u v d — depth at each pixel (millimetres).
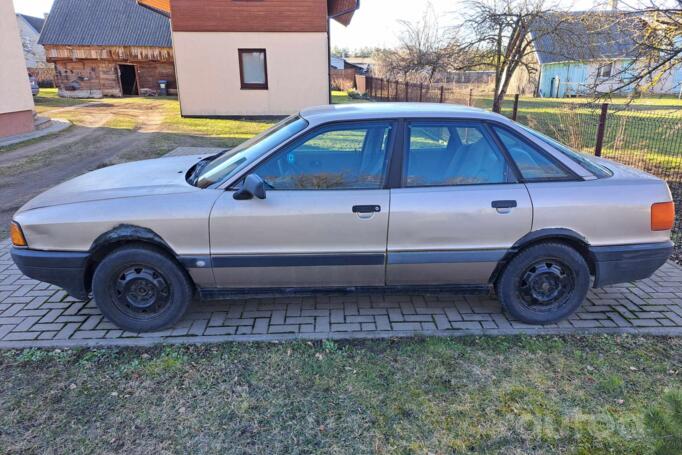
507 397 2959
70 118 19156
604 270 3646
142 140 13961
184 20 18562
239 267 3520
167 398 2943
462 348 3459
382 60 35344
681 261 5074
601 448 2576
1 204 7555
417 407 2869
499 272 3713
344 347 3473
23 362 3277
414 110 3719
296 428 2707
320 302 4164
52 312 3955
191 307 4066
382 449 2557
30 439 2615
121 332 3652
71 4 32406
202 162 4426
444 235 3520
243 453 2531
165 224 3408
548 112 20094
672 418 1792
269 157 3549
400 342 3537
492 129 3629
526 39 15898
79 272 3486
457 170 3594
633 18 8367
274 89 19578
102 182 3859
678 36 8367
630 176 3738
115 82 31359
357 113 3678
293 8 18719
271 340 3543
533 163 3623
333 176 3543
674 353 3408
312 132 3584
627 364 3277
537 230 3543
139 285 3570
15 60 14125
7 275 4660
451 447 2574
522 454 2535
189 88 19391
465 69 16969
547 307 3756
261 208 3424
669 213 3629
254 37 18906
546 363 3291
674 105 21781
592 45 14242
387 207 3461
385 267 3596
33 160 11117
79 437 2633
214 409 2852
